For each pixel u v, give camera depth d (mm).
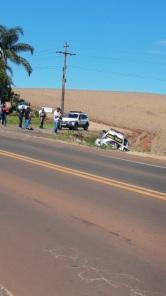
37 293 5898
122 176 15508
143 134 54875
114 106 111750
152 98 132125
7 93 65312
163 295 5969
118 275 6559
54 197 11453
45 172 15312
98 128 65438
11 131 34531
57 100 115938
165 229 9000
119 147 31812
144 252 7582
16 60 65875
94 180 14203
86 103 114438
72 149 24156
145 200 11633
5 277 6395
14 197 11305
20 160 17969
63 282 6258
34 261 7004
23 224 8961
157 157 23484
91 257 7246
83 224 9109
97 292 5973
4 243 7801
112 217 9742
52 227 8820
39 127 48312
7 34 65375
